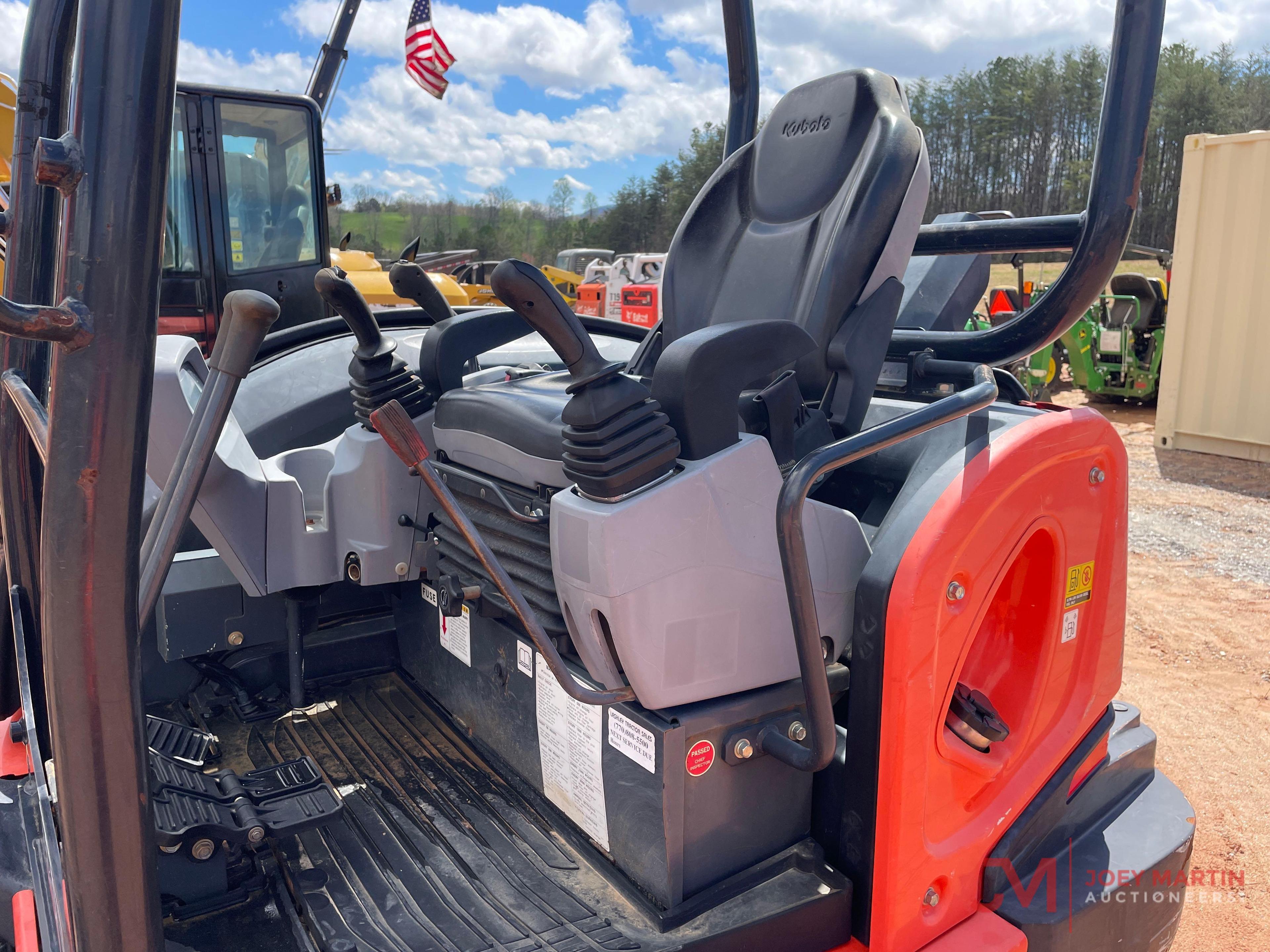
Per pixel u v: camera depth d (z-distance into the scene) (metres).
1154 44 1.57
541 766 1.58
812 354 1.52
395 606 2.06
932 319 1.98
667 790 1.25
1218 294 7.50
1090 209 1.64
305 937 1.31
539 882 1.41
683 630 1.21
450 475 1.62
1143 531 5.84
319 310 5.11
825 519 1.33
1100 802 1.58
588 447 1.14
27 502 1.33
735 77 2.22
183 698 1.99
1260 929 2.27
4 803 1.38
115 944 0.77
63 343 0.65
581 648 1.28
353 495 1.80
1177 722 3.41
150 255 0.67
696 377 1.18
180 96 4.42
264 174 4.80
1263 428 7.40
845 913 1.31
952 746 1.30
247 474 1.73
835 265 1.52
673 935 1.25
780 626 1.29
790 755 1.22
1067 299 1.68
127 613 0.71
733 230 1.87
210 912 1.36
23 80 1.16
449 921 1.33
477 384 1.95
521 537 1.44
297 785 1.49
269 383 2.40
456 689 1.85
